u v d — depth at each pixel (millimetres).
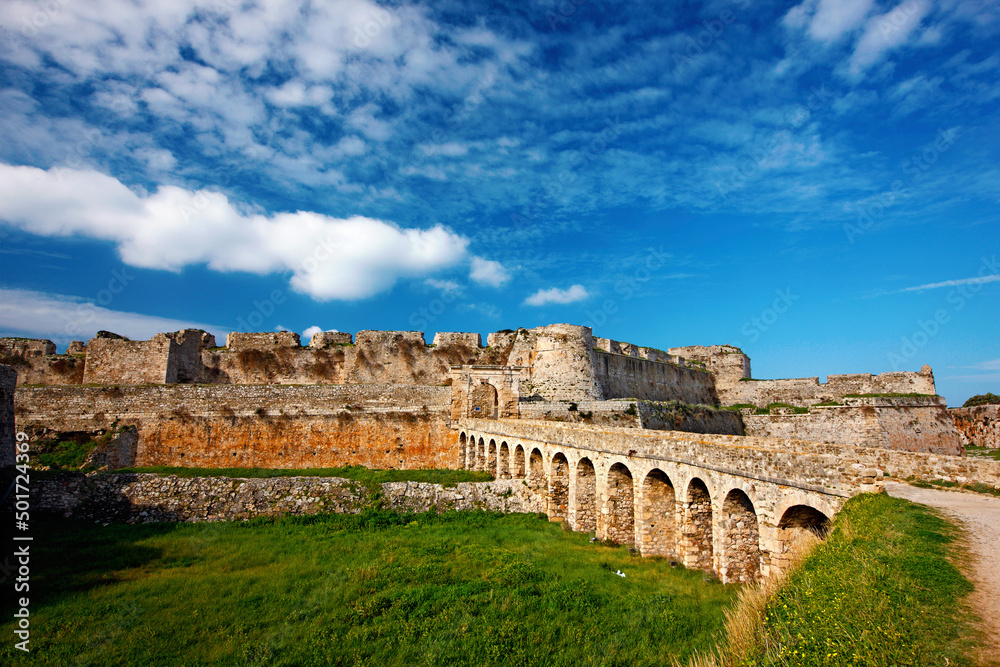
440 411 42875
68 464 31375
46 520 23828
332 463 40562
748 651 8297
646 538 18000
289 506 26234
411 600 14773
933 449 42719
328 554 20016
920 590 7617
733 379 62875
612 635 12297
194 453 38688
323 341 50969
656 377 55688
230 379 47750
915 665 6156
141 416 38438
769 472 12625
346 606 14633
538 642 12258
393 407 42656
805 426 46781
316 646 12320
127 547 20641
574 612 13750
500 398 42188
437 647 12023
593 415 39469
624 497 20359
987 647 6156
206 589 16031
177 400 39312
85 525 24047
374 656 11820
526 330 51594
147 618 13914
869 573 8406
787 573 10539
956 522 9664
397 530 24297
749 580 14266
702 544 16000
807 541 11836
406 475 32438
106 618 13867
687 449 15977
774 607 9047
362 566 18031
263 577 17203
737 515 14398
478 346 52000
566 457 24094
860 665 6414
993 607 6938
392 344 49969
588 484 23031
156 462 38031
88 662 11570
